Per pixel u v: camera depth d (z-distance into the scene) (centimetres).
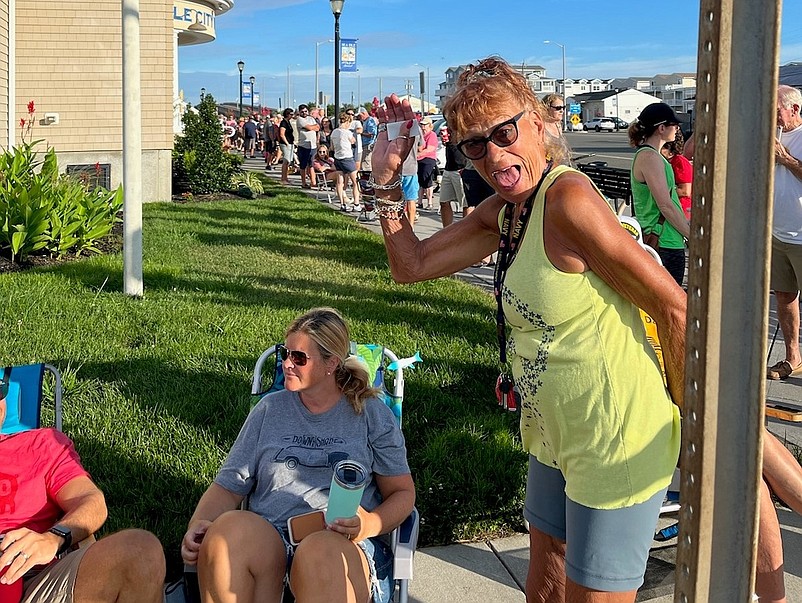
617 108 12456
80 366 605
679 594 177
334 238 1289
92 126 1673
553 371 251
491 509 430
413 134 293
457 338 712
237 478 344
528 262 250
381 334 719
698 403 167
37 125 1636
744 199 161
